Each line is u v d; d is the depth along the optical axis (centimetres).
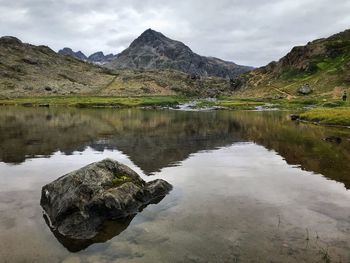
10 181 2394
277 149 3775
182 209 1827
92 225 1603
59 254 1357
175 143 4222
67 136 4747
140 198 1902
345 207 1852
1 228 1597
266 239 1457
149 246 1414
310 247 1383
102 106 14200
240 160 3150
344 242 1427
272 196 2050
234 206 1870
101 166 1928
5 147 3772
